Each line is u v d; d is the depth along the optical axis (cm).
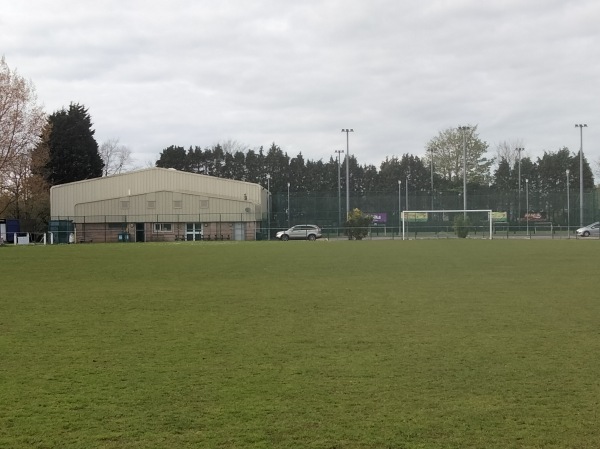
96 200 6925
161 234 6881
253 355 915
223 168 12125
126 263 2812
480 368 827
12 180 6078
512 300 1480
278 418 632
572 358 880
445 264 2592
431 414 641
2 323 1207
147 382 769
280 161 12056
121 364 864
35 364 866
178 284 1898
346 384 755
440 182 10700
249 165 12081
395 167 11938
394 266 2514
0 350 959
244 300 1527
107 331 1116
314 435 585
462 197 7269
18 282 1988
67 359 896
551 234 6488
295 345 984
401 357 895
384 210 7300
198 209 6875
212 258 3122
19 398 705
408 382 762
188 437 582
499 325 1145
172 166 11950
